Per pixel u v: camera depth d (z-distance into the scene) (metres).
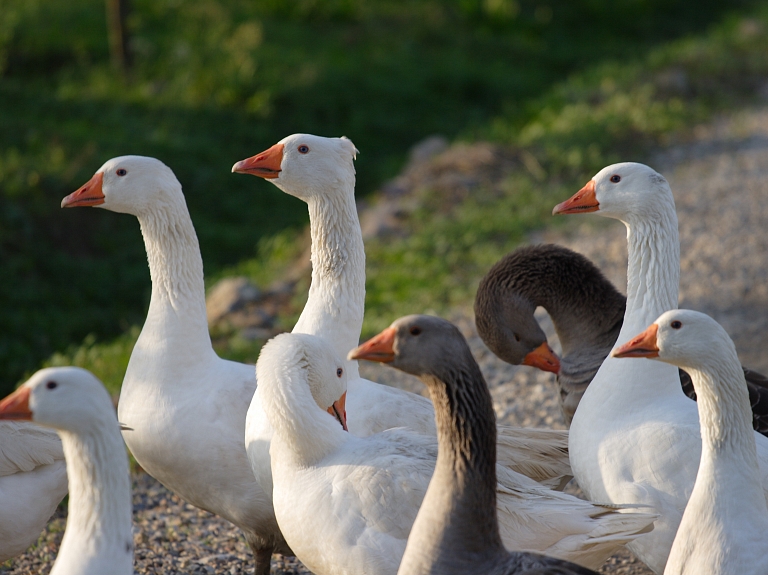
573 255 8.06
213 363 7.57
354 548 5.78
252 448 6.80
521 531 5.89
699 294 13.76
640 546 6.26
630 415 6.33
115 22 23.50
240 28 27.14
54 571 5.04
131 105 22.27
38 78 23.19
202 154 21.09
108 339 15.22
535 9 35.16
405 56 28.73
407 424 7.11
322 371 6.48
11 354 14.28
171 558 8.02
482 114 26.30
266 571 7.67
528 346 8.17
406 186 19.98
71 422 4.89
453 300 13.95
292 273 15.92
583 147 21.02
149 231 7.64
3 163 18.02
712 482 5.25
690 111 23.81
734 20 34.44
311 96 24.42
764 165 19.95
